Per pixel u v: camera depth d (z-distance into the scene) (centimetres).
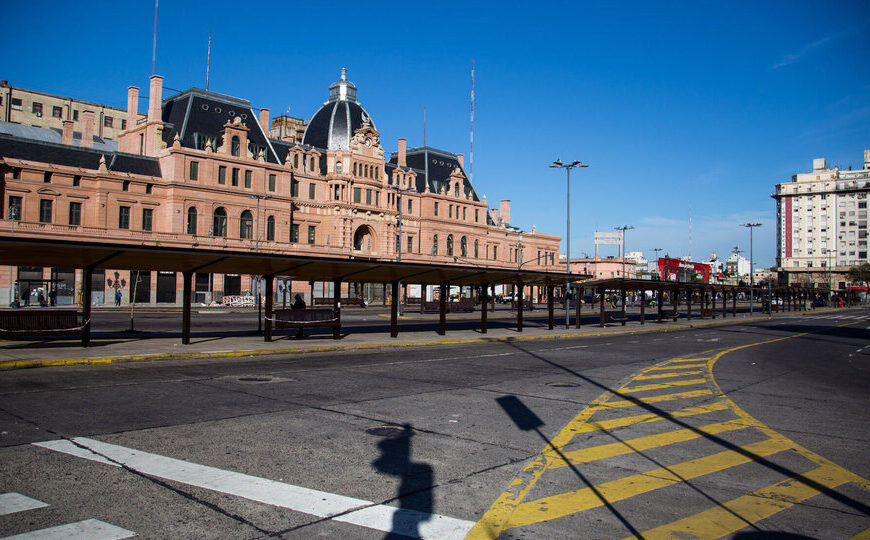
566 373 1905
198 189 7025
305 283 8131
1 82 9138
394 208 9638
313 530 609
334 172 8819
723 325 5356
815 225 15850
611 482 793
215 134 7575
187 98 7556
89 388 1388
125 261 2177
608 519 661
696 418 1224
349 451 903
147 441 920
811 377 1920
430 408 1251
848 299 13638
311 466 823
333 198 8744
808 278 15562
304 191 8519
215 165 7212
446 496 721
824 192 15725
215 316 4975
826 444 1020
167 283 6831
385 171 9819
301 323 2678
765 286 9275
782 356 2620
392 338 2986
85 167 6512
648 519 662
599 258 16412
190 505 666
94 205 6438
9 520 609
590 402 1383
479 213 11381
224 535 589
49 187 6100
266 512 653
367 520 639
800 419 1230
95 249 1905
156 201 6875
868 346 3269
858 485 798
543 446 970
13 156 5959
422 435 1017
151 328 3403
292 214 8275
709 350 2870
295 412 1169
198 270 2416
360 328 3753
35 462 800
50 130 8238
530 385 1623
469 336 3219
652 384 1705
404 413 1191
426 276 3106
